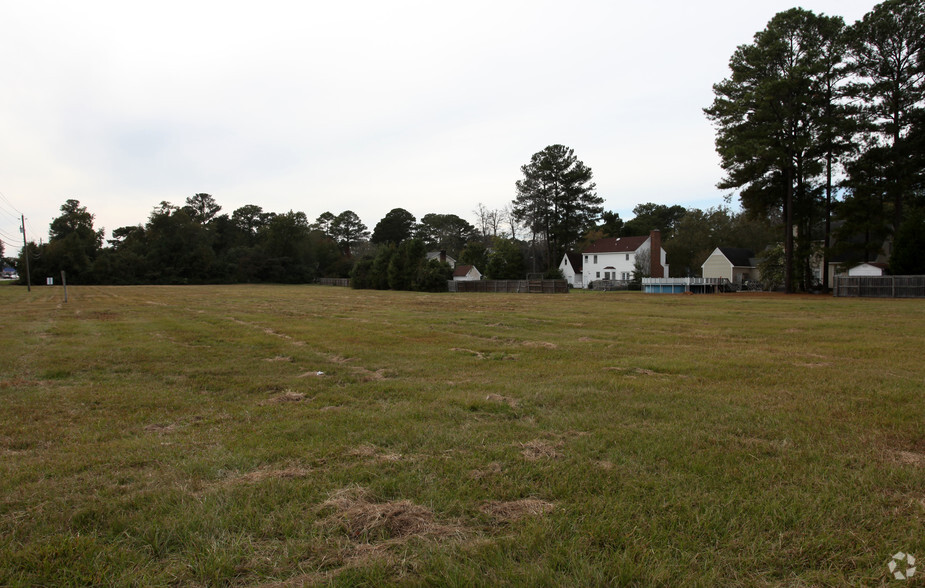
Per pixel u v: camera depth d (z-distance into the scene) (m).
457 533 2.97
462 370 8.40
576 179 63.84
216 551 2.77
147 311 22.52
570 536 2.92
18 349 11.05
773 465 3.96
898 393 6.32
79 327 15.76
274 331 14.54
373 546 2.83
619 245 62.72
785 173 35.59
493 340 12.36
